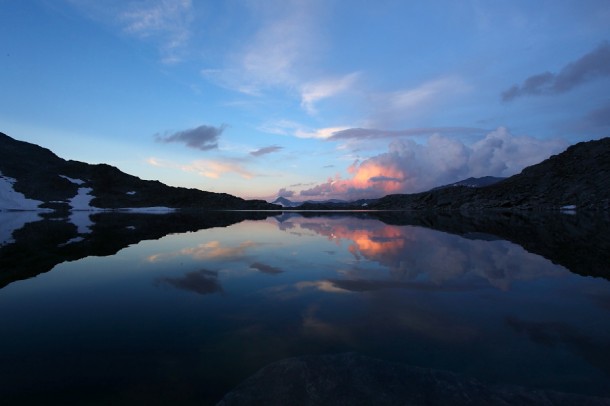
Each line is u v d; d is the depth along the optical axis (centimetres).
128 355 506
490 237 2059
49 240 1964
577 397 400
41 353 512
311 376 445
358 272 1074
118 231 2620
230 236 2236
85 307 727
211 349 528
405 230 2673
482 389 419
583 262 1220
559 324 628
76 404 386
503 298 792
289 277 1008
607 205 7200
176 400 396
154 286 903
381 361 488
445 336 578
